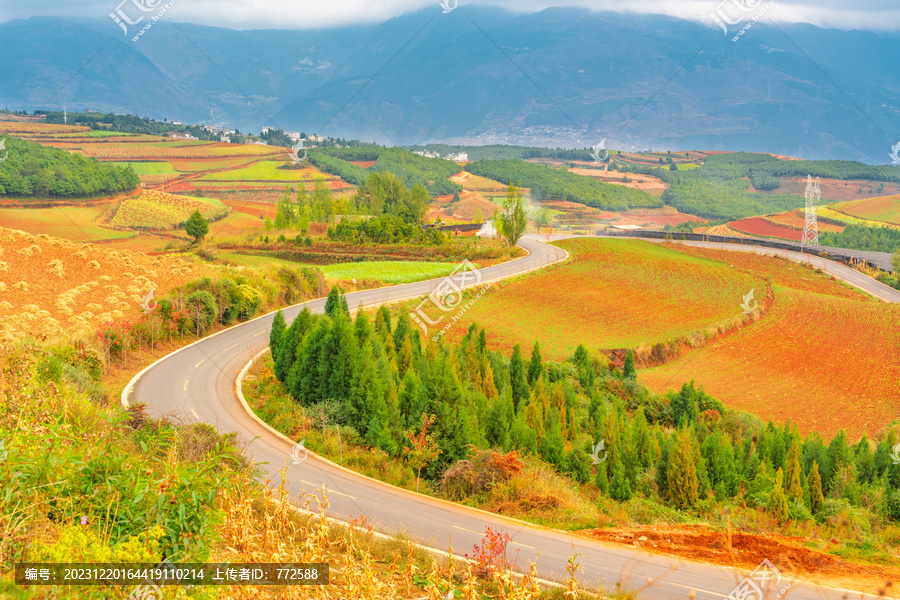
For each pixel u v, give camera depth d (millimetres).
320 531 8648
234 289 52062
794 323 74500
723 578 15289
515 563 15820
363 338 37219
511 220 110688
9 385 10742
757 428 44500
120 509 7438
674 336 65250
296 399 33625
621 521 21141
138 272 53062
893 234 163750
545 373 44625
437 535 17984
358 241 104125
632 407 47188
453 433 27328
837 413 52219
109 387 33938
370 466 25578
